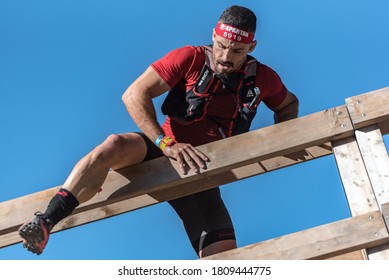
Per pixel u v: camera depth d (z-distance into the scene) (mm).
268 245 6691
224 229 8156
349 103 7227
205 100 7656
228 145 7246
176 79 7609
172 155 7309
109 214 8000
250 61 7758
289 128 7238
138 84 7598
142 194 7375
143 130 7477
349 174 7035
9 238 8062
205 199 8227
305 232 6691
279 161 7988
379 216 6648
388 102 7160
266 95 8055
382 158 6961
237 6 7598
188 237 8344
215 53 7555
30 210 7328
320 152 7953
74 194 7078
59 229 8023
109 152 7238
